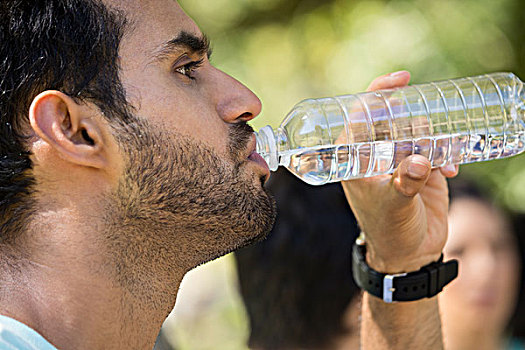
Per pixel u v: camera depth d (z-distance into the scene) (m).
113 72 1.18
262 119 4.34
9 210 1.15
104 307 1.17
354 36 3.88
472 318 2.21
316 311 1.91
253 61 4.48
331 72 4.00
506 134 1.71
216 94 1.27
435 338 1.78
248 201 1.28
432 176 1.78
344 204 1.94
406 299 1.72
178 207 1.22
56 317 1.13
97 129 1.17
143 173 1.20
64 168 1.16
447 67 3.59
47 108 1.14
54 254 1.15
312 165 1.58
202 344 3.47
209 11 4.52
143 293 1.23
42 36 1.15
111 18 1.18
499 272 2.22
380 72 3.72
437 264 1.75
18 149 1.14
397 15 3.76
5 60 1.14
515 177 3.31
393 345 1.78
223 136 1.26
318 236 1.91
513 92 1.72
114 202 1.19
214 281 3.95
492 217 2.26
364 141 1.59
